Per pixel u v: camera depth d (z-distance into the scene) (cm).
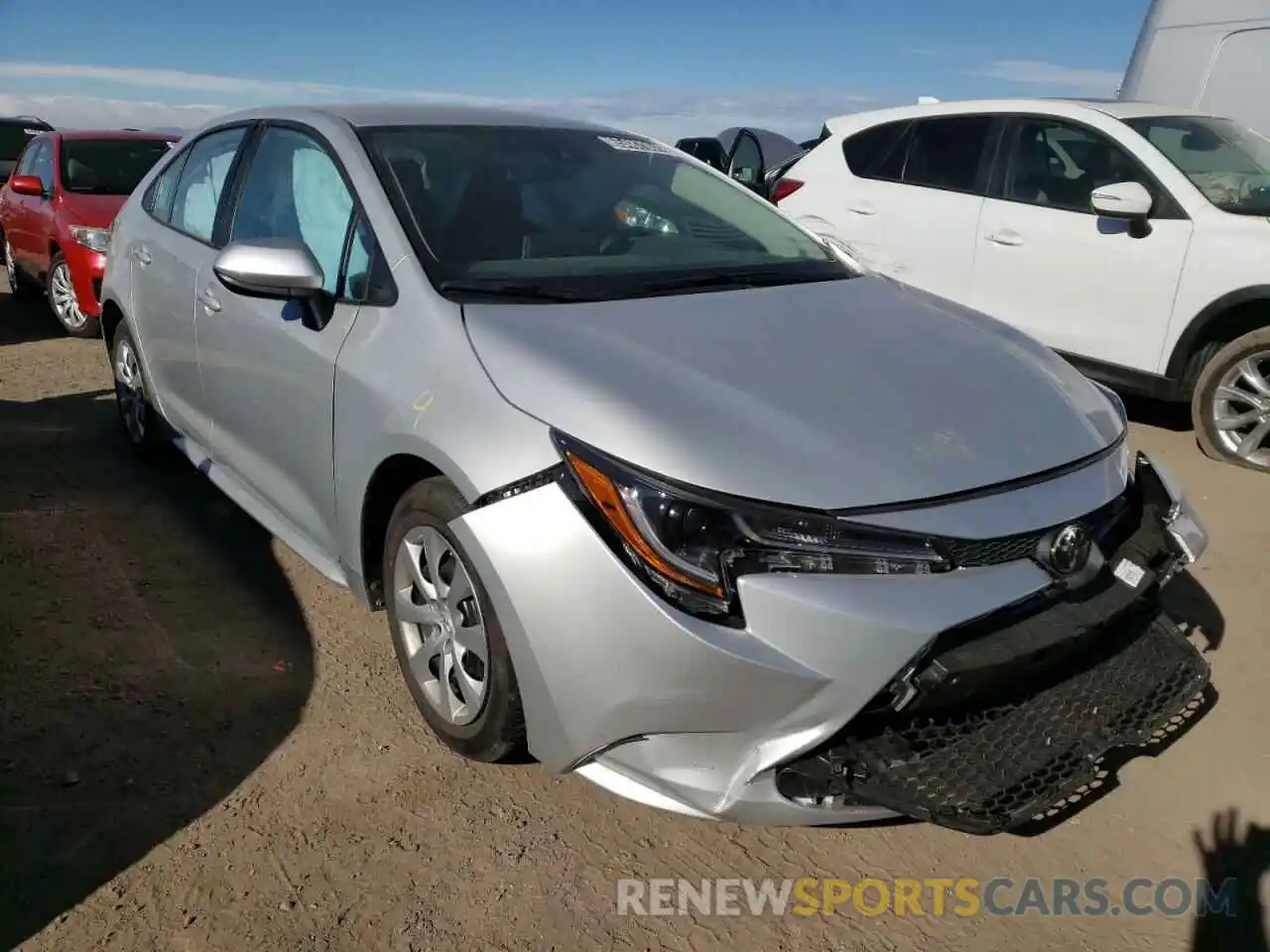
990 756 225
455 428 243
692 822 259
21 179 805
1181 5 720
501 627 232
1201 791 274
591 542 216
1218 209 518
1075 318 565
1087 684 246
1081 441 255
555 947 219
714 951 220
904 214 639
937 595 213
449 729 268
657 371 241
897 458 226
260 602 355
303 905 226
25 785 257
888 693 213
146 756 271
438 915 225
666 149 391
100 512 425
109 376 655
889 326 292
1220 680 324
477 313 263
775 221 375
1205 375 522
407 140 328
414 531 267
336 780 266
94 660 314
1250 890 242
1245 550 416
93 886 228
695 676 209
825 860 249
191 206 411
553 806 261
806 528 211
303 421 305
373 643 332
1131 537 252
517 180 328
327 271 310
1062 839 258
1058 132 582
